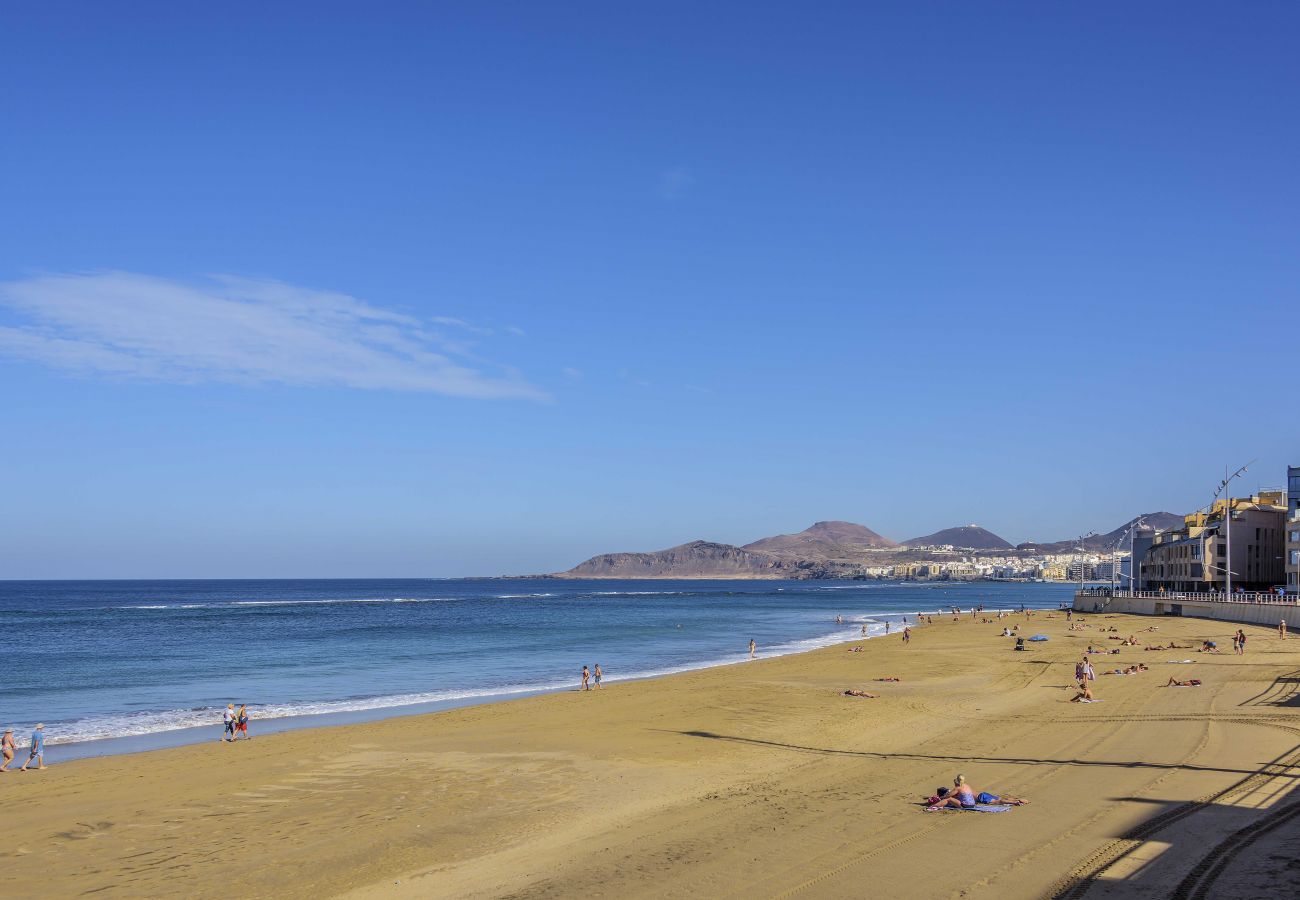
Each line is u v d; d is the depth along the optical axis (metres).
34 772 30.84
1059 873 17.12
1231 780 23.88
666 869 18.41
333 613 160.12
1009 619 130.62
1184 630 91.75
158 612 161.00
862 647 85.38
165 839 21.75
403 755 31.89
